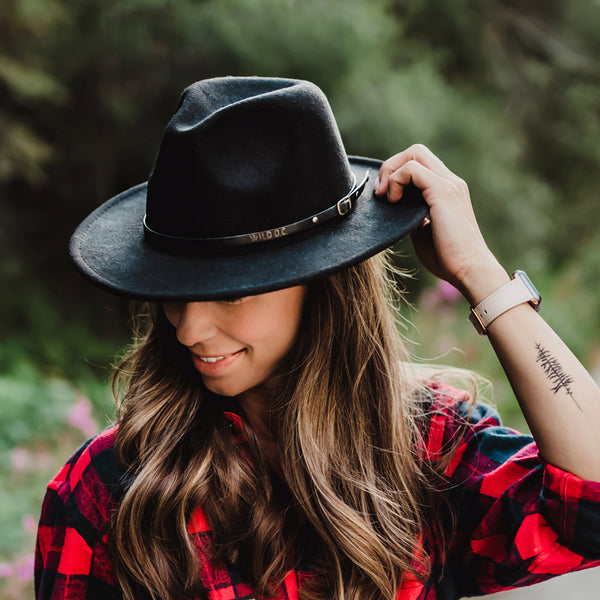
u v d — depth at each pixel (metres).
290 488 1.13
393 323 1.25
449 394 1.27
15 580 3.08
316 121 1.00
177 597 1.07
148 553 1.07
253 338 1.02
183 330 1.00
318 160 1.01
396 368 1.23
